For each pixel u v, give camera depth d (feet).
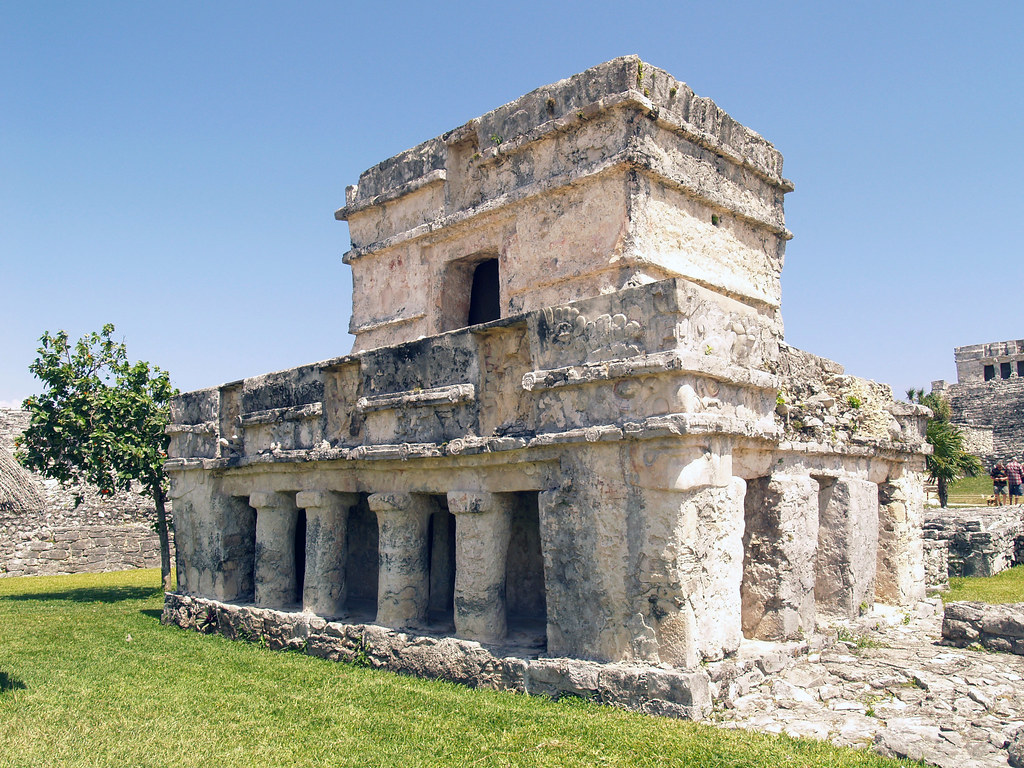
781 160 36.78
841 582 29.78
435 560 34.47
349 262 40.75
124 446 48.73
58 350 50.06
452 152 36.32
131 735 20.38
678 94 31.42
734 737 18.17
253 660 29.07
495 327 25.55
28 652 31.24
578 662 21.86
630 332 21.85
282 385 34.01
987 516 56.59
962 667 24.06
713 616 21.30
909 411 35.63
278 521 34.27
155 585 56.44
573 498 22.82
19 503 68.69
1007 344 156.35
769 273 36.17
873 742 17.84
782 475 26.48
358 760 18.31
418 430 27.68
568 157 31.42
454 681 24.84
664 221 30.48
